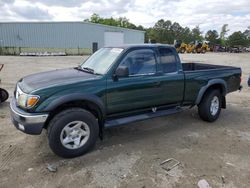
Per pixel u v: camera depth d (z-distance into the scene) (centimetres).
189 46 4606
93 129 397
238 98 832
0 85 964
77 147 387
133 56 438
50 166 360
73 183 323
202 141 462
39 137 462
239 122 578
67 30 3869
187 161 383
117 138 469
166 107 499
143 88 443
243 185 322
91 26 4000
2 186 314
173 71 493
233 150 425
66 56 3097
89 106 401
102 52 484
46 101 354
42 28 3762
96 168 359
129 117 449
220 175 345
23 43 3744
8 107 654
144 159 387
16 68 1579
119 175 341
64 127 369
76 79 391
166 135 488
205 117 561
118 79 415
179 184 323
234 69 610
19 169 354
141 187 315
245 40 10594
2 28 3644
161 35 10794
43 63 1977
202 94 536
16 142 441
